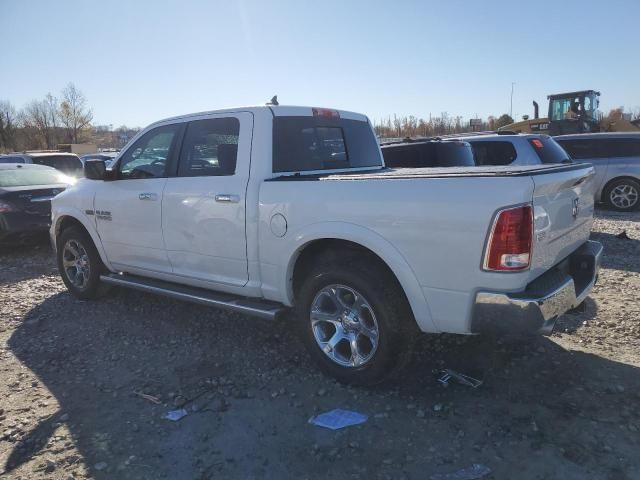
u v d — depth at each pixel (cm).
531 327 304
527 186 299
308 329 394
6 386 397
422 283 332
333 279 371
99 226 551
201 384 392
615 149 1212
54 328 517
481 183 308
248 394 375
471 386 372
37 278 720
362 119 536
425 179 328
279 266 401
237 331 495
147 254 507
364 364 366
